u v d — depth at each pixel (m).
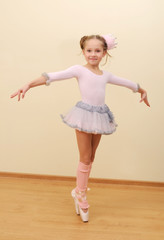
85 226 1.69
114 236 1.60
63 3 2.11
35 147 2.37
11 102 2.30
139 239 1.58
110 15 2.11
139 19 2.11
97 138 1.76
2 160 2.42
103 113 1.64
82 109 1.60
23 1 2.12
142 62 2.17
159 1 2.08
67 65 2.21
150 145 2.32
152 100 2.23
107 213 1.87
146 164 2.35
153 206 2.00
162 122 2.27
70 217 1.79
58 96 2.26
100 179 2.38
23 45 2.19
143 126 2.29
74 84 2.23
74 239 1.55
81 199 1.74
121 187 2.33
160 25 2.11
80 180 1.73
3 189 2.17
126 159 2.35
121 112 2.26
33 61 2.21
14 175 2.42
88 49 1.60
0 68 2.24
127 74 2.20
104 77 1.67
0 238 1.53
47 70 2.22
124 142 2.32
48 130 2.33
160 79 2.20
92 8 2.11
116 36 2.14
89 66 1.67
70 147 2.35
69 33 2.15
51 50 2.19
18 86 2.26
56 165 2.39
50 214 1.82
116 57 2.17
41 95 2.27
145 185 2.38
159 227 1.72
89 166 1.80
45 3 2.12
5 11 2.15
